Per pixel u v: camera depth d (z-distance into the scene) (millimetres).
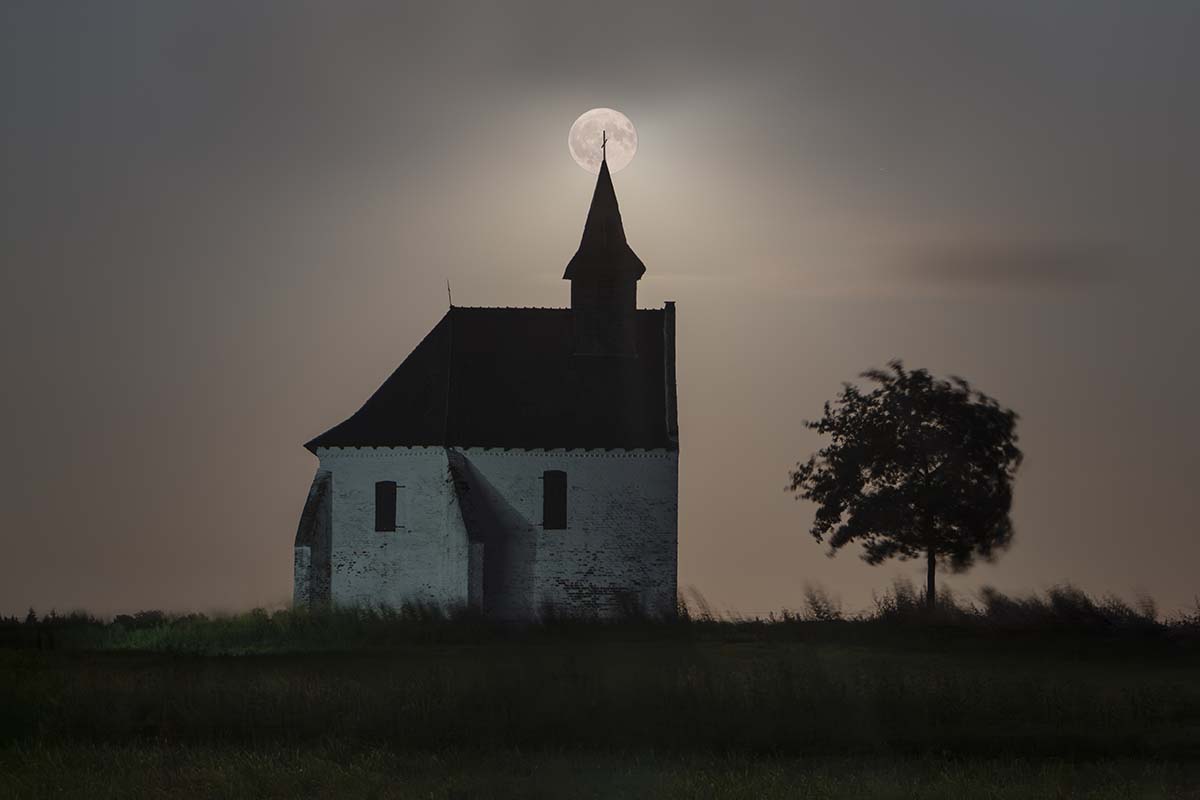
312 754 114125
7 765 111938
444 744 121000
